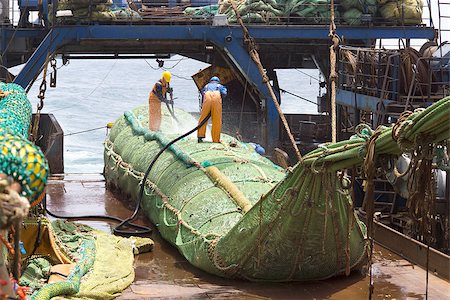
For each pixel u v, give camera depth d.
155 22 21.19
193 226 11.88
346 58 18.55
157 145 15.36
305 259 10.61
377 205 15.54
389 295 10.54
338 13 21.19
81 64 82.00
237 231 10.62
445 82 16.14
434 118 7.26
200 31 20.59
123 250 12.02
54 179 18.52
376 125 16.36
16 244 4.27
